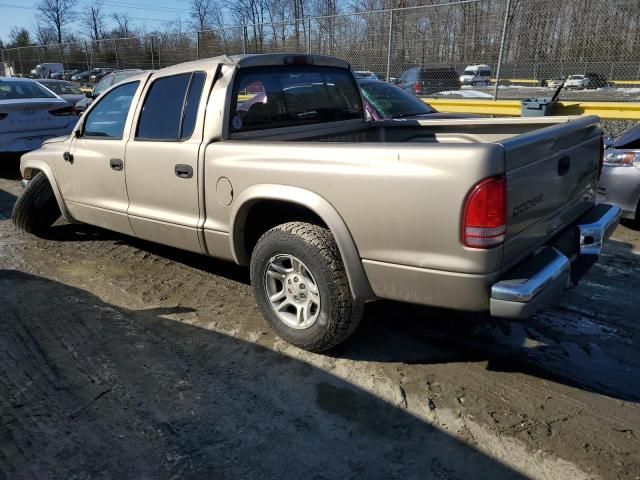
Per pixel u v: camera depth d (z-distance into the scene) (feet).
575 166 10.94
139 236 14.79
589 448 8.43
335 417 9.28
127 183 14.26
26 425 9.14
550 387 10.03
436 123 15.52
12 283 15.14
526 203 9.14
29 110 28.07
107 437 8.86
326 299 10.39
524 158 8.95
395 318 12.78
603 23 32.01
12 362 11.06
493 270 8.63
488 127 14.62
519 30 34.17
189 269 16.07
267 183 10.84
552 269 9.11
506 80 35.22
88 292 14.49
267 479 7.95
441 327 12.35
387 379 10.35
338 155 9.77
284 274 11.22
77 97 48.73
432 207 8.73
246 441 8.73
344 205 9.75
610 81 32.42
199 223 12.55
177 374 10.60
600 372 10.52
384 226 9.34
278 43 46.44
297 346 11.36
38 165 17.62
